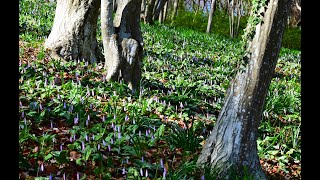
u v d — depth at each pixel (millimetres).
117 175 5102
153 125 7051
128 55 9055
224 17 41469
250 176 4688
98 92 8484
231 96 5125
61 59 10648
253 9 4973
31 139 5512
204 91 10555
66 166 5039
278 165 6516
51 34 11148
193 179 4832
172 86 10336
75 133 6016
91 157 5367
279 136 7516
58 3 11102
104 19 9117
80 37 10844
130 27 9219
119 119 6844
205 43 21625
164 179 4715
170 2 45125
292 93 11680
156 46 16531
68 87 8359
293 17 36000
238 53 5137
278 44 4984
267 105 9375
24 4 22938
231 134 5023
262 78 4984
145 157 5719
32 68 9297
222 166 4961
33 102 7043
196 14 41938
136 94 8914
